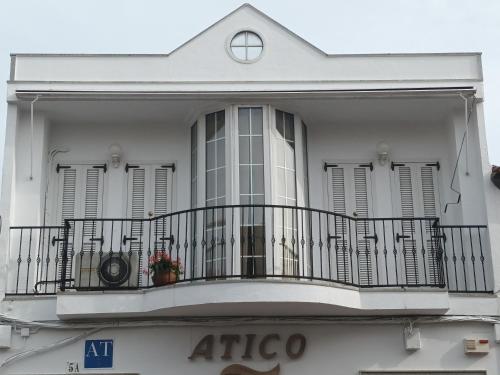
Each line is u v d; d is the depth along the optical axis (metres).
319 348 11.28
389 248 12.70
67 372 11.13
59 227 11.57
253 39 12.64
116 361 11.18
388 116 12.98
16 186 12.10
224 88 12.23
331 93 12.09
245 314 11.24
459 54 12.66
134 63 12.48
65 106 12.42
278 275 10.69
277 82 12.26
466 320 11.38
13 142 12.05
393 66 12.58
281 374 11.16
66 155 12.98
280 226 11.80
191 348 11.22
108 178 12.95
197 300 10.66
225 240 11.65
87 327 11.27
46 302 11.38
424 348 11.32
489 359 11.29
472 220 12.16
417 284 11.34
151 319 11.27
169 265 11.23
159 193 12.91
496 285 11.53
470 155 12.38
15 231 11.86
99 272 11.29
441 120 13.16
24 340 11.26
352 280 11.48
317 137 13.12
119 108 12.52
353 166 13.07
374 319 11.37
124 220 11.52
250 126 12.19
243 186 11.90
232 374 11.11
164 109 12.58
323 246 12.57
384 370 11.23
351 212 12.84
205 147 12.34
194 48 12.55
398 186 12.98
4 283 11.44
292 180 12.26
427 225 12.80
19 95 12.06
